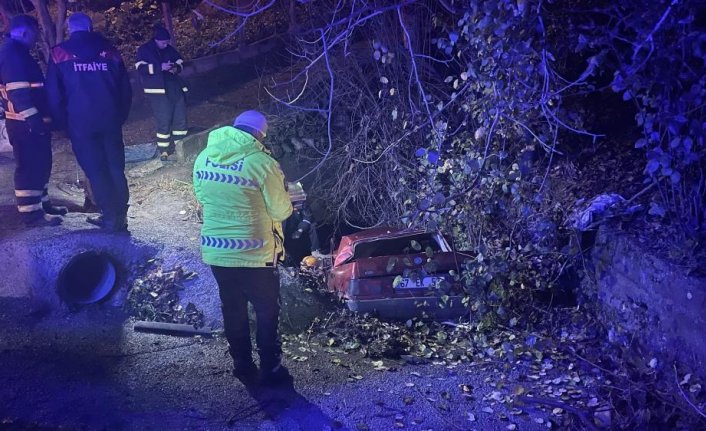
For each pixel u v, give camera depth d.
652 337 5.20
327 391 4.71
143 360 4.94
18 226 5.98
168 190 9.11
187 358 5.02
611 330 5.72
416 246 5.96
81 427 4.05
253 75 13.86
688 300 4.78
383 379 5.00
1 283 5.48
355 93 10.06
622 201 6.64
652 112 5.90
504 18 4.93
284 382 4.74
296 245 9.77
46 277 5.41
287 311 5.93
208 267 5.97
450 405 4.70
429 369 5.30
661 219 5.98
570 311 6.33
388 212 9.66
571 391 4.98
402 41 8.79
